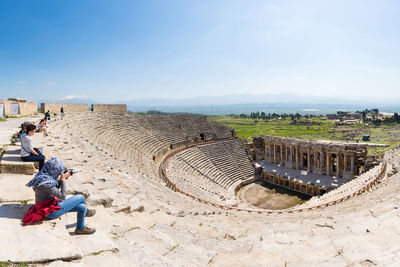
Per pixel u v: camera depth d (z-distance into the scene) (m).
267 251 9.49
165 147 58.12
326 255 8.50
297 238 11.09
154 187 23.03
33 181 7.26
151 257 7.74
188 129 74.69
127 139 47.75
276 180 57.22
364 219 12.99
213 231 12.18
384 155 54.84
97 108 60.75
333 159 60.72
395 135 137.38
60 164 7.70
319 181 51.38
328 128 181.50
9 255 6.08
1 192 9.27
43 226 7.41
